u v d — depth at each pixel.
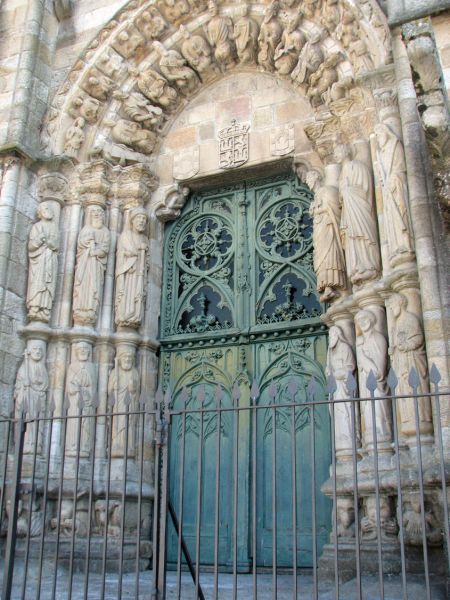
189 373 10.14
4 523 8.62
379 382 7.63
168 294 10.75
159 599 5.22
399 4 7.75
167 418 5.55
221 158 10.70
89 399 9.45
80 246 10.16
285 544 8.71
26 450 9.05
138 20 10.92
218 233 10.76
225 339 10.04
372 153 8.55
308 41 9.85
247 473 9.19
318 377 9.23
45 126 10.77
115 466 9.23
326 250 8.72
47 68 11.18
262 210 10.57
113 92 10.98
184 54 11.01
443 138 6.36
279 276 10.10
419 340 7.16
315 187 9.48
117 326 10.07
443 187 6.55
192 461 9.71
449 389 6.32
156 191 11.04
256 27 10.57
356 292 8.24
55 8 11.59
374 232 8.29
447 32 6.80
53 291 9.97
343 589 6.48
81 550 8.55
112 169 10.72
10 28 11.33
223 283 10.45
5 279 9.61
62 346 9.76
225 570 8.91
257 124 10.64
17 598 6.56
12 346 9.55
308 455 8.96
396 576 6.64
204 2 10.73
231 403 9.66
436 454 6.34
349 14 9.12
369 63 8.89
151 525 9.30
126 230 10.47
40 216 10.23
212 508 9.32
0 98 10.83
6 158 10.22
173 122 11.39
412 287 7.43
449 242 6.82
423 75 6.46
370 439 7.57
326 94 9.52
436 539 6.52
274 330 9.72
